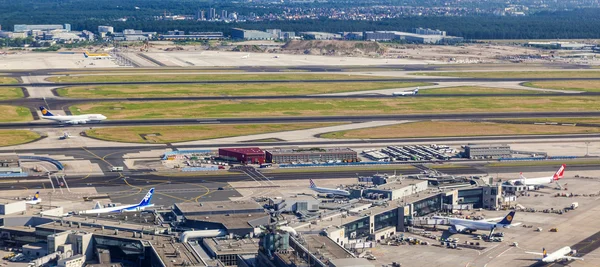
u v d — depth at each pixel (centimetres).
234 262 19662
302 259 17888
